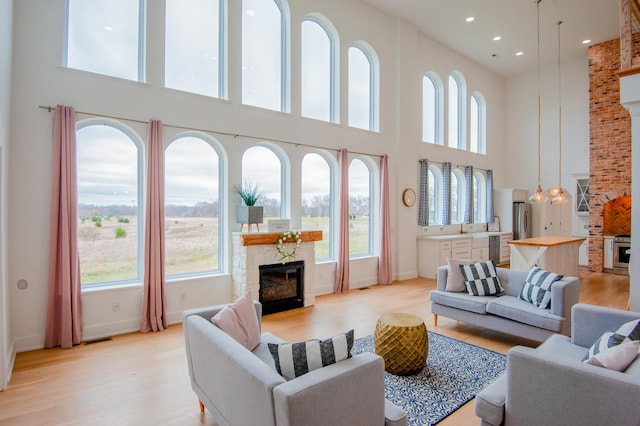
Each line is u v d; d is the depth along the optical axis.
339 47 5.89
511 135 9.59
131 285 3.96
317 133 5.59
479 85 8.87
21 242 3.34
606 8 6.13
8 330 3.02
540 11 6.29
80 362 3.12
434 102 7.88
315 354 1.69
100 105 3.74
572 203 8.45
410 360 2.85
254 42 5.07
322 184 5.95
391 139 6.71
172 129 4.22
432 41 7.51
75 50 3.73
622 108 7.26
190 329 2.32
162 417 2.32
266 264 4.64
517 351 1.83
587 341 2.54
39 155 3.42
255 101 5.07
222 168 4.76
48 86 3.46
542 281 3.51
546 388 1.71
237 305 2.52
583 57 8.30
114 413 2.36
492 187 8.96
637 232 3.92
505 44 7.66
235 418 1.77
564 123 8.61
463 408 2.44
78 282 3.56
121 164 4.05
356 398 1.59
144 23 4.09
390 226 6.59
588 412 1.60
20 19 3.34
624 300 5.21
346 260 5.85
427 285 6.34
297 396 1.38
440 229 7.89
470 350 3.42
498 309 3.54
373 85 6.55
